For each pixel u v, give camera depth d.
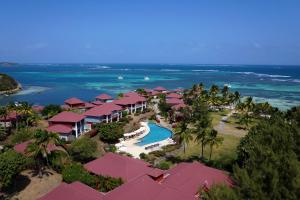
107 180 53.12
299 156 37.88
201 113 111.06
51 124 91.88
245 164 38.59
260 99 182.62
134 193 45.50
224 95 155.38
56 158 60.81
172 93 160.62
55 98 190.88
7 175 48.50
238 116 128.25
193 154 78.50
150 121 114.38
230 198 30.30
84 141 69.94
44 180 55.94
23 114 100.88
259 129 58.06
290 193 29.50
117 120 108.56
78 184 47.81
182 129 74.00
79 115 95.38
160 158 75.75
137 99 127.19
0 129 87.75
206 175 51.34
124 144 85.88
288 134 41.94
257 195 29.95
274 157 33.75
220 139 69.75
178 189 48.41
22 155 53.91
